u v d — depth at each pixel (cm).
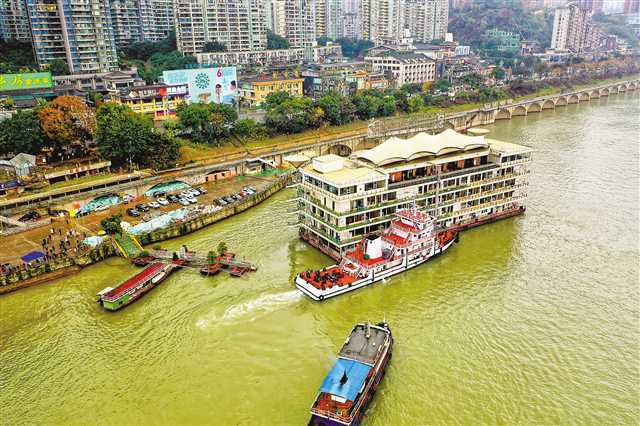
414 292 7762
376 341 6138
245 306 7369
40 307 7425
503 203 10400
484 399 5641
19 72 18838
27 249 8800
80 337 6744
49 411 5547
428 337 6688
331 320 7056
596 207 11112
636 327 6925
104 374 6062
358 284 7706
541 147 16300
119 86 19400
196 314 7194
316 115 17375
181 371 6100
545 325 6962
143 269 8212
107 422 5391
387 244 8300
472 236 9738
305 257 8844
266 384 5878
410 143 9700
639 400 5641
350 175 8581
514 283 8031
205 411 5506
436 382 5881
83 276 8275
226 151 14825
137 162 12794
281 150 15150
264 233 9838
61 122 12225
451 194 9631
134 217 10300
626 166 14050
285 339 6662
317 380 5928
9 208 10094
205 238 9625
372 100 19525
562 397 5675
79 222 10031
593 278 8188
